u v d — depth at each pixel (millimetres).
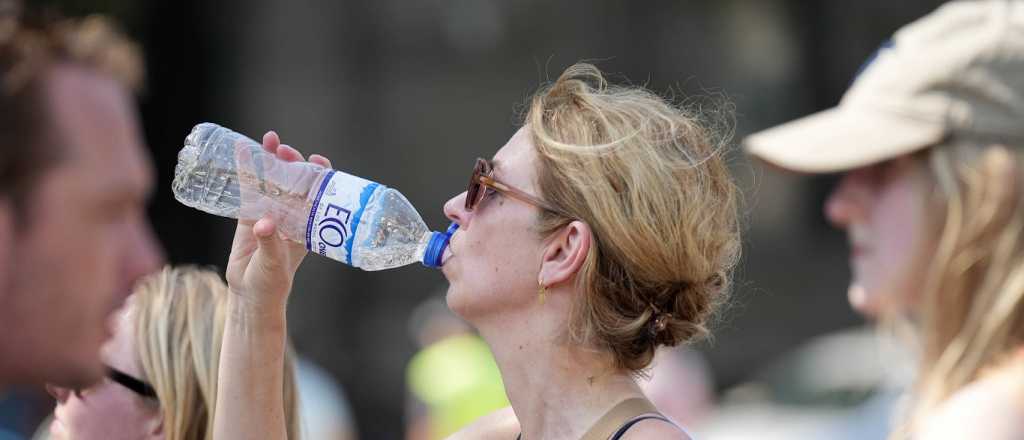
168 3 24047
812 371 22922
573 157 5320
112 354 6137
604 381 5449
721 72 33656
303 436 6652
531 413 5527
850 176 5535
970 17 5301
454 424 16562
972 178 5012
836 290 33844
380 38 33125
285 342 6359
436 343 17312
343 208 5586
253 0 30391
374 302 32531
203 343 6176
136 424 6141
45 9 3654
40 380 3598
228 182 5898
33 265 3471
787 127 5910
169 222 23812
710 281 5598
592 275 5312
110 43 3717
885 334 5445
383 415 31500
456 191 33344
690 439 5301
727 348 33094
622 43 33344
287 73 32062
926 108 5203
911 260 5223
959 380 4805
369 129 32969
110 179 3584
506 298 5469
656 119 5473
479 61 33562
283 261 5844
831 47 33844
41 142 3424
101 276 3627
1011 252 4863
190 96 25281
